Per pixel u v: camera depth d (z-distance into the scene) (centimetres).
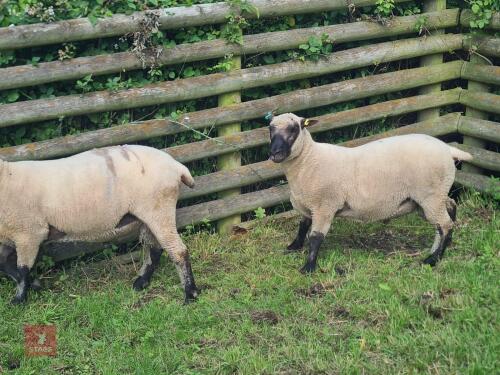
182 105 405
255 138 420
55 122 374
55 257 374
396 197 373
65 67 361
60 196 335
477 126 465
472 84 475
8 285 362
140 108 394
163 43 388
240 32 402
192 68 405
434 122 473
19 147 358
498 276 345
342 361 288
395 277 354
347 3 434
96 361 303
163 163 346
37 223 336
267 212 445
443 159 367
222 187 416
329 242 410
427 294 329
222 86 404
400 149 369
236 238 418
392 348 295
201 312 337
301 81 440
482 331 297
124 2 378
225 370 292
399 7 464
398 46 454
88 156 343
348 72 456
